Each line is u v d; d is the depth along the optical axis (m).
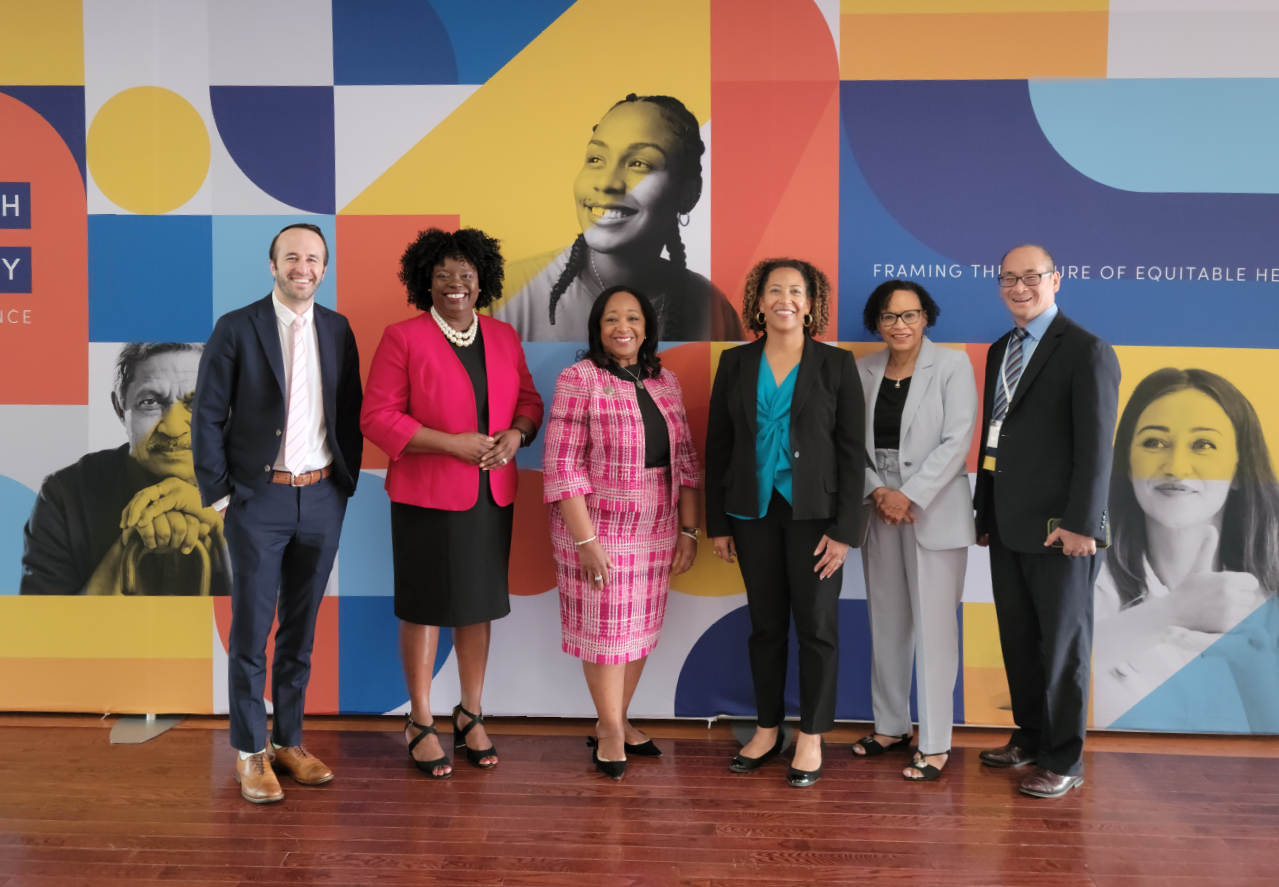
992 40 3.00
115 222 3.13
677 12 3.05
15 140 3.14
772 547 2.67
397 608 2.71
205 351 2.47
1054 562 2.52
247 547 2.49
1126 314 3.02
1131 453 3.04
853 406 2.59
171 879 2.13
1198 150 2.98
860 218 3.06
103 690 3.19
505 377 2.72
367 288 3.13
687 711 3.15
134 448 3.15
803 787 2.63
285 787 2.64
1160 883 2.12
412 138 3.10
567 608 2.74
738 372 2.69
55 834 2.35
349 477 2.64
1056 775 2.58
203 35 3.10
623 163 3.08
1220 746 2.97
